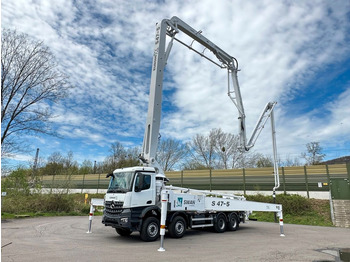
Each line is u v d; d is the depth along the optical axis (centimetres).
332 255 770
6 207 1888
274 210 1238
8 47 1814
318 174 2277
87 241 938
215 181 2845
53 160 5669
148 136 1124
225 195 1391
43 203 2069
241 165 4609
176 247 850
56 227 1329
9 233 1103
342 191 2109
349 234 1251
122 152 6088
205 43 1477
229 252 786
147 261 646
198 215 1179
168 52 1240
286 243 974
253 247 880
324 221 1798
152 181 1025
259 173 2594
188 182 3020
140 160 1123
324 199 2178
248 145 1625
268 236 1159
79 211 2241
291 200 2061
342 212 1844
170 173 3167
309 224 1783
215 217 1254
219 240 1023
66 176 2364
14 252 723
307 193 2288
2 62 1803
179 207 1062
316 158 4697
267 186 2520
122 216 923
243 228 1477
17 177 2150
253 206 1318
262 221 1975
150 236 961
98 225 1455
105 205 1030
